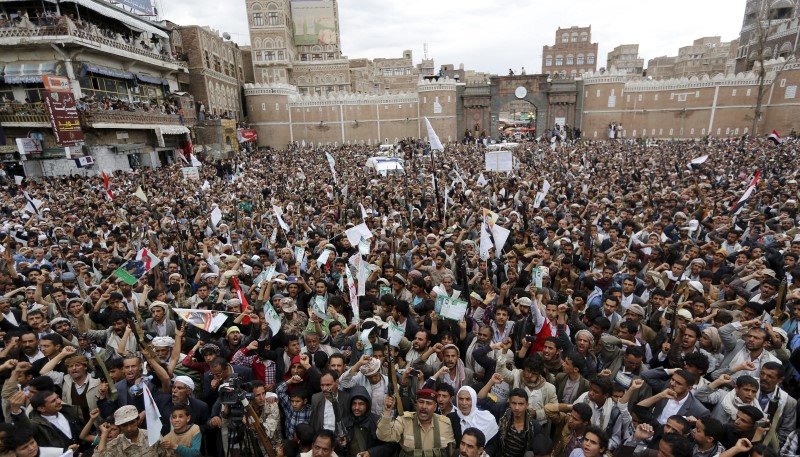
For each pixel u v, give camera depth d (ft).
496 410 15.43
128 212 54.24
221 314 18.94
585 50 291.58
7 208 56.13
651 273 25.31
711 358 17.78
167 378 16.79
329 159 66.08
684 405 14.48
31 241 37.22
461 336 20.61
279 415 15.75
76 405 16.35
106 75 109.09
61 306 24.23
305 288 26.25
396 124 208.54
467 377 18.33
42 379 15.08
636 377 16.12
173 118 127.44
